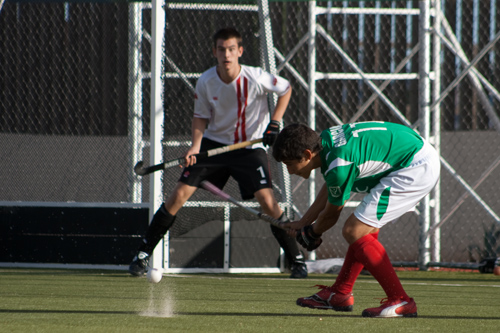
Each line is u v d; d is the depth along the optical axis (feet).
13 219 68.64
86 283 52.90
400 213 36.19
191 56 66.95
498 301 44.80
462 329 32.45
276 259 67.36
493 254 75.41
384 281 36.55
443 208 81.76
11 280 54.70
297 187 80.12
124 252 66.18
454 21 78.38
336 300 38.27
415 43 79.87
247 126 57.57
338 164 35.01
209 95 56.95
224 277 60.44
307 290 50.44
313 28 74.95
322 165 36.14
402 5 80.07
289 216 66.74
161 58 64.23
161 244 63.46
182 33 66.69
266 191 57.88
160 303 41.11
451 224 80.69
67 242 67.46
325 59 81.41
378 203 35.91
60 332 29.78
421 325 33.60
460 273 68.44
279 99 57.06
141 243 60.54
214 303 41.52
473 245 77.82
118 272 63.36
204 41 67.26
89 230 67.05
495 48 77.97
